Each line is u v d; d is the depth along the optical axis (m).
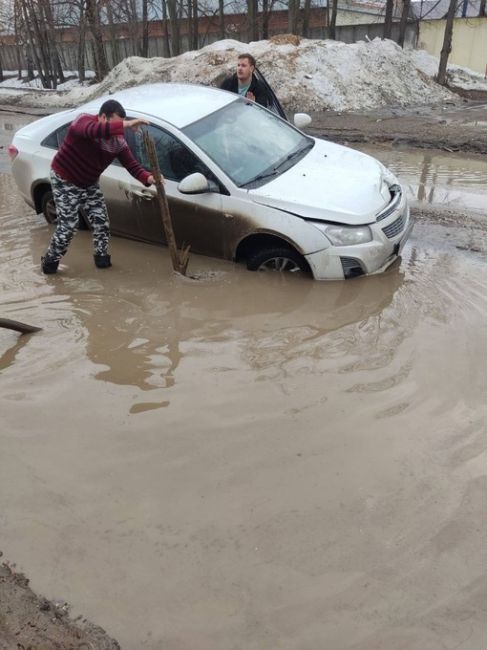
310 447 3.22
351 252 5.07
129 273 5.64
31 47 36.34
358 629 2.25
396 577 2.45
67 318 4.79
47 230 6.96
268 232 5.25
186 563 2.54
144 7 31.25
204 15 34.66
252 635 2.23
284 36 22.14
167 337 4.45
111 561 2.56
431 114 17.06
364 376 3.86
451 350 4.12
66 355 4.22
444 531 2.67
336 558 2.55
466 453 3.15
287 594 2.39
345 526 2.71
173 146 5.70
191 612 2.33
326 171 5.69
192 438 3.32
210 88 6.76
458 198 8.00
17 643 2.20
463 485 2.93
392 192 5.62
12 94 28.72
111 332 4.54
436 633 2.22
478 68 27.00
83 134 4.98
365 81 20.53
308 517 2.76
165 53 33.75
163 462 3.14
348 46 21.58
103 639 2.22
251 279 5.37
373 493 2.90
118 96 6.66
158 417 3.51
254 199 5.30
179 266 5.46
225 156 5.61
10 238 6.72
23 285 5.45
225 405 3.60
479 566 2.50
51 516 2.81
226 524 2.74
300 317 4.67
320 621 2.28
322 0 36.31
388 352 4.12
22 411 3.61
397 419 3.43
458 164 10.34
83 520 2.78
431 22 27.41
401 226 5.44
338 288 5.12
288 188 5.36
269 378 3.87
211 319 4.70
